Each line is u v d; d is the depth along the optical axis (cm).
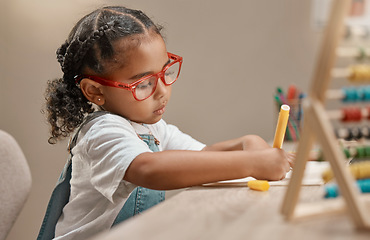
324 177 58
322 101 44
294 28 169
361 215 41
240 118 175
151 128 116
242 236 40
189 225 44
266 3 170
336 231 41
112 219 94
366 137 58
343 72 51
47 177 186
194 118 178
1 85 186
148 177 75
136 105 96
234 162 73
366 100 52
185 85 177
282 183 70
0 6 182
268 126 174
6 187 62
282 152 77
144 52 95
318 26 168
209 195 59
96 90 98
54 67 183
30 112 185
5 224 63
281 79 172
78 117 107
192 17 174
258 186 63
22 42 183
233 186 69
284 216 45
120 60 94
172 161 74
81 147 90
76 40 100
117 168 79
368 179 56
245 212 49
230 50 174
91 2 179
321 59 44
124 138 85
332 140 43
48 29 182
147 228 43
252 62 173
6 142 63
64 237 95
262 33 171
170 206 52
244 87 174
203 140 178
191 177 72
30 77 184
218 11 173
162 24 175
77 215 97
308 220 45
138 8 176
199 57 175
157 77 96
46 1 181
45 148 185
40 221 187
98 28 99
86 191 94
